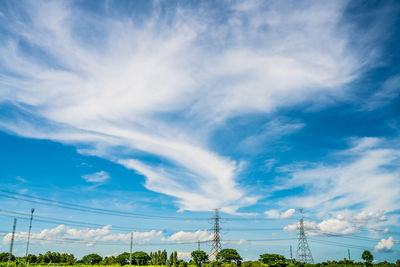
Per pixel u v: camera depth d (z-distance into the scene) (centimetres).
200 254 13275
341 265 10394
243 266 11419
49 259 14538
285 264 12150
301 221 12325
